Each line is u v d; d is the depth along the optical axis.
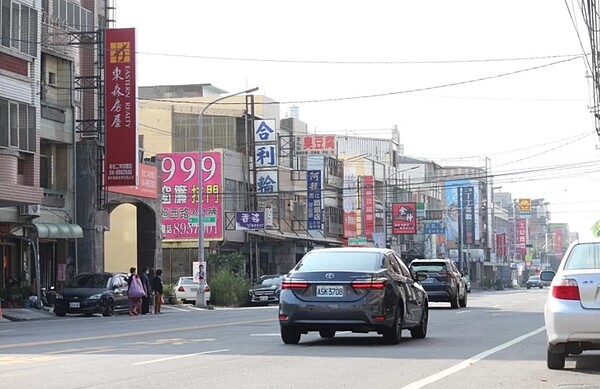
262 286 61.38
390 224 108.38
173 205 71.75
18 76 44.72
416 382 13.83
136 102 51.59
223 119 78.75
